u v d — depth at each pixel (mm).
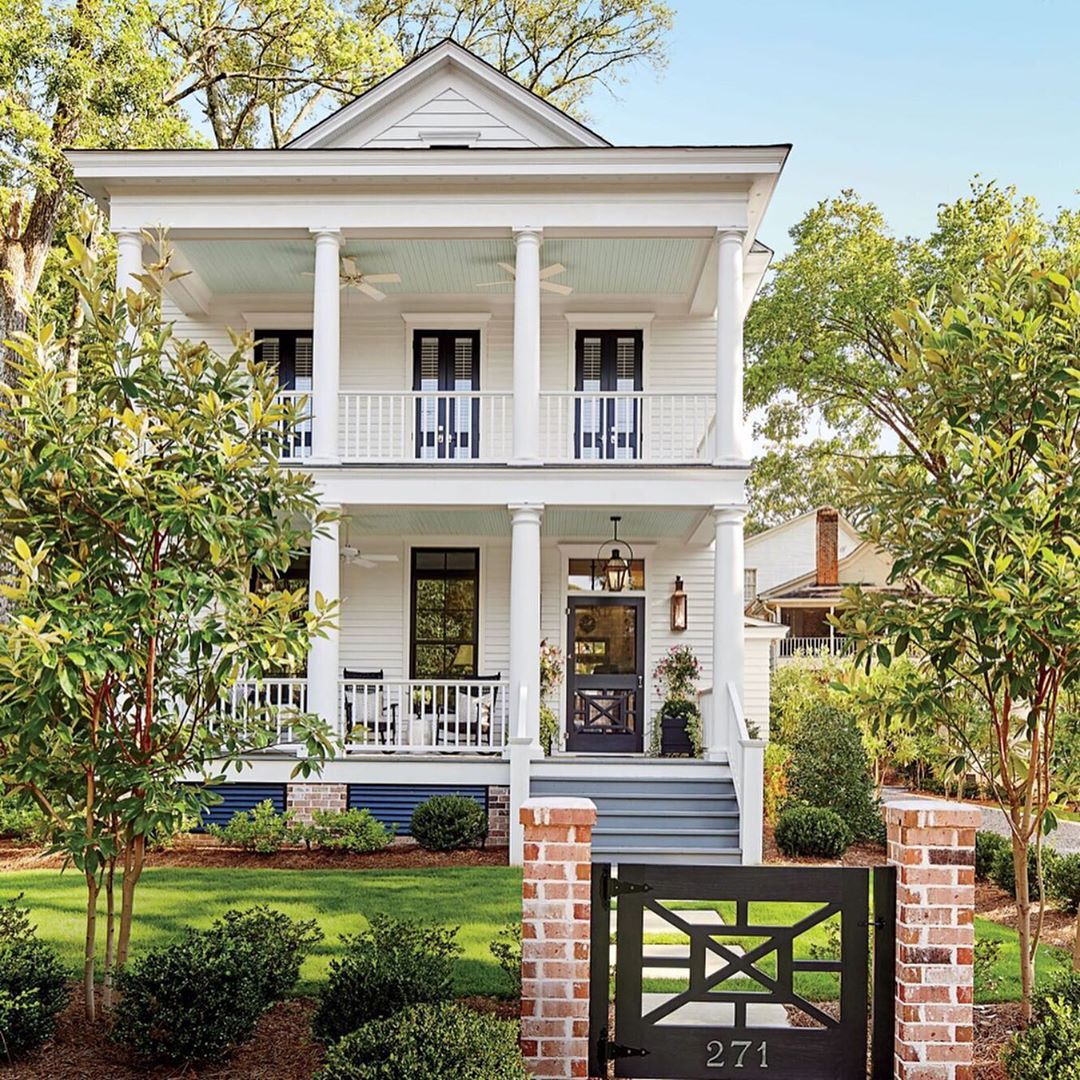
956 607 5879
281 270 16109
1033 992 5871
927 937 5055
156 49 22359
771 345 27812
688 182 13812
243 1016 5516
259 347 17453
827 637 34375
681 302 17312
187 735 6113
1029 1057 4945
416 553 17453
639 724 17172
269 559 6148
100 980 6848
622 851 12148
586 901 5031
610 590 16406
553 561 17406
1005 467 5957
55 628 5109
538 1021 4984
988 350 6023
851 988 5230
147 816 5488
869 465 6656
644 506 13883
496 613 17328
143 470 5547
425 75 15508
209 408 5852
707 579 17375
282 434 6902
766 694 17688
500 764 13516
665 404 17266
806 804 14023
